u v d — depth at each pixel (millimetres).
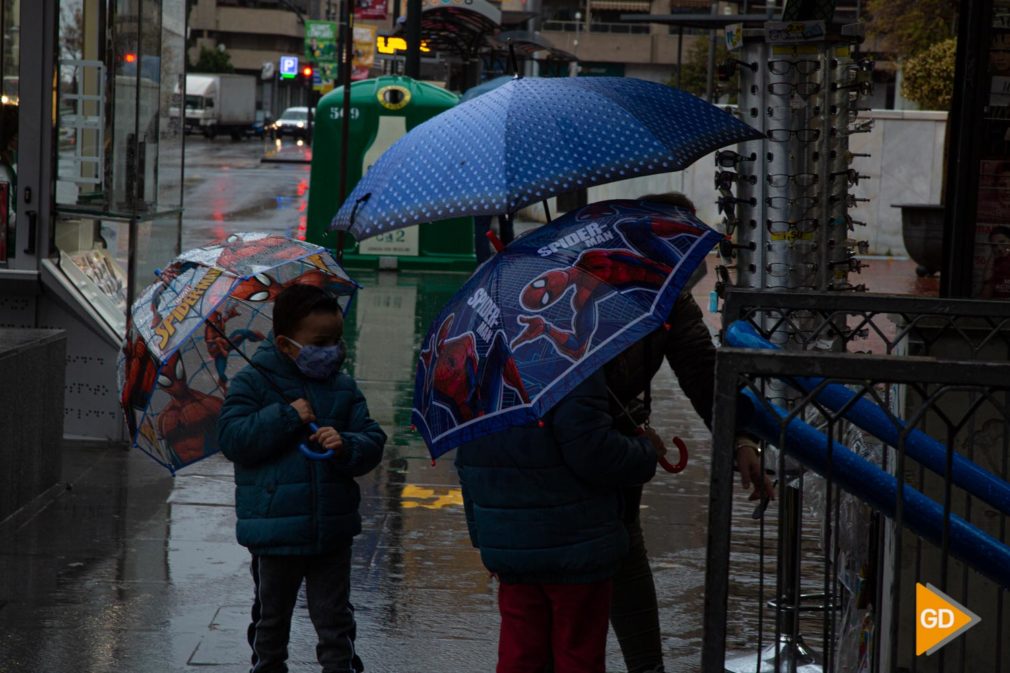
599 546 3963
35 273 8742
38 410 7527
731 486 2750
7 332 7766
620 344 3578
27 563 6414
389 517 7430
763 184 5152
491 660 5344
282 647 4562
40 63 8711
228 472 8352
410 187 3885
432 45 28906
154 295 4637
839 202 5188
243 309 5012
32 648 5316
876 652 4418
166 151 9648
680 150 3885
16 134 8758
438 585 6273
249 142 75875
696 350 4379
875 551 4629
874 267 20828
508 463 3943
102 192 8844
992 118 4875
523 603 4105
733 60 5199
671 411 10695
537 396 3541
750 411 3295
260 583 4523
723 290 5199
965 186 4910
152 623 5652
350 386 4594
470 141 3865
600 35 90125
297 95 122562
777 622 3742
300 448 4371
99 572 6316
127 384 4652
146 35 8820
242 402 4441
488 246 4871
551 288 3682
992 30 4844
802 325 5031
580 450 3840
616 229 3803
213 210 28016
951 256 4957
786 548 5055
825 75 5129
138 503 7566
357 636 5566
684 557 6871
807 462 3332
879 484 3307
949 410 4418
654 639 4703
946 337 4512
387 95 18953
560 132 3820
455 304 3852
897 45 30891
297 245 4906
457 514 7551
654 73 90875
